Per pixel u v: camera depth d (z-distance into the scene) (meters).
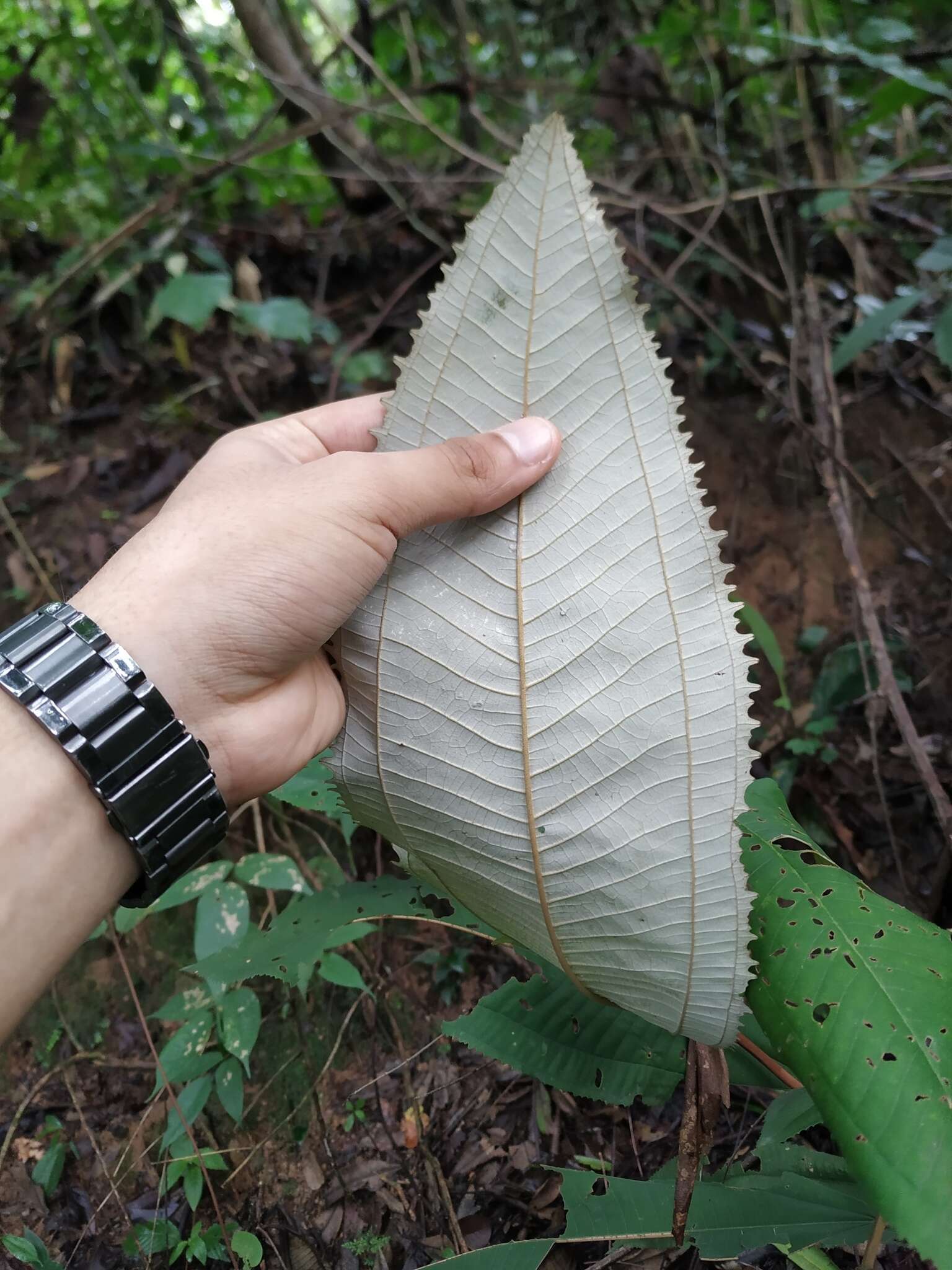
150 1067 0.57
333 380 0.81
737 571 0.72
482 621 0.29
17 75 0.90
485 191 0.89
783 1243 0.33
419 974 0.58
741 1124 0.46
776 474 0.74
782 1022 0.29
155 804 0.32
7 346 0.86
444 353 0.29
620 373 0.27
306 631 0.32
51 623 0.32
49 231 0.98
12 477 0.80
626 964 0.31
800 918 0.30
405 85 0.96
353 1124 0.52
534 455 0.28
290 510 0.31
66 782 0.31
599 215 0.26
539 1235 0.46
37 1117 0.56
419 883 0.38
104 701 0.31
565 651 0.29
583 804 0.29
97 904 0.32
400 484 0.28
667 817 0.29
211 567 0.32
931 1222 0.25
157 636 0.32
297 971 0.34
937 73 0.68
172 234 0.87
